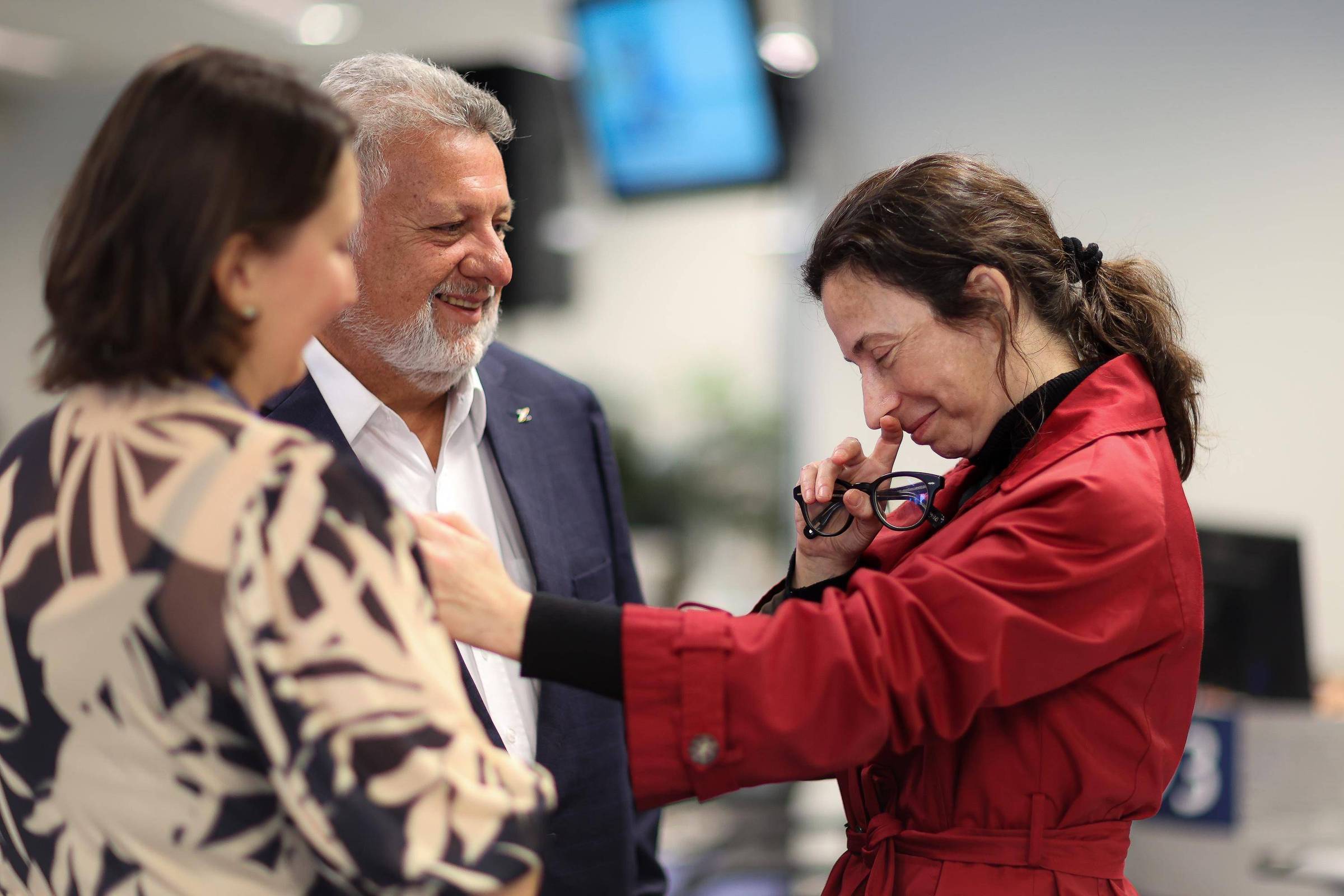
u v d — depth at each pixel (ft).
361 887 2.74
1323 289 14.19
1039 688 3.81
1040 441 4.18
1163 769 4.10
